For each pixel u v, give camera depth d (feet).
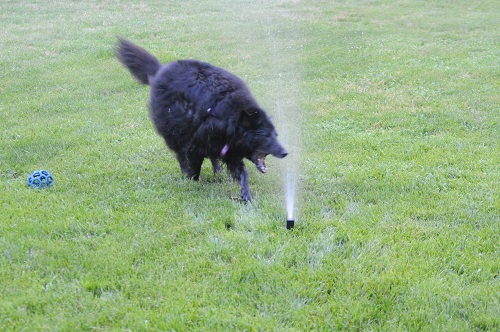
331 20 35.09
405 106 20.16
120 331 12.01
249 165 16.83
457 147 17.39
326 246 13.74
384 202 15.08
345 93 21.27
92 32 31.30
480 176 16.02
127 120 19.27
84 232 14.10
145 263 13.26
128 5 40.45
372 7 39.55
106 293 12.66
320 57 25.77
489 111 19.58
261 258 13.43
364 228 14.21
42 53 26.76
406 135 18.22
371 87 21.86
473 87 21.53
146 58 16.80
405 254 13.55
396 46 27.81
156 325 12.12
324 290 12.80
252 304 12.53
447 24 33.60
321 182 15.89
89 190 15.47
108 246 13.65
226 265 13.25
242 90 15.14
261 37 30.19
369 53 26.43
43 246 13.57
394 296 12.73
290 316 12.34
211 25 33.42
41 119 19.33
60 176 15.99
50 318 12.21
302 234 14.08
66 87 22.11
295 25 33.40
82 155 17.06
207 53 26.40
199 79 15.28
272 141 14.93
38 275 12.93
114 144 17.63
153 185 15.72
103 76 23.17
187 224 14.32
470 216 14.56
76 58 25.86
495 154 16.98
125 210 14.75
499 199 15.08
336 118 19.38
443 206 14.90
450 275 13.14
